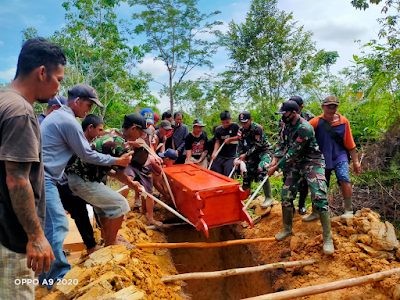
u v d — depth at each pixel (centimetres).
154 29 1277
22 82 177
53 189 264
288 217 409
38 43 177
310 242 388
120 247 305
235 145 575
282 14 1284
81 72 1473
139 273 290
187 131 654
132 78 1599
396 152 491
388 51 614
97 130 305
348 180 396
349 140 408
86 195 294
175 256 502
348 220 379
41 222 192
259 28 1280
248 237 484
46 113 312
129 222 425
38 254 172
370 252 332
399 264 316
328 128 405
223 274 332
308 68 1275
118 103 1620
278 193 649
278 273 396
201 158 600
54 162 262
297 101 443
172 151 516
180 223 493
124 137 346
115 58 1492
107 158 283
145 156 432
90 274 263
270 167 426
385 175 473
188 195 391
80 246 358
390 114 573
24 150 161
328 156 408
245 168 496
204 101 1476
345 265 343
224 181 411
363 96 789
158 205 542
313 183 373
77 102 289
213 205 380
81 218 318
